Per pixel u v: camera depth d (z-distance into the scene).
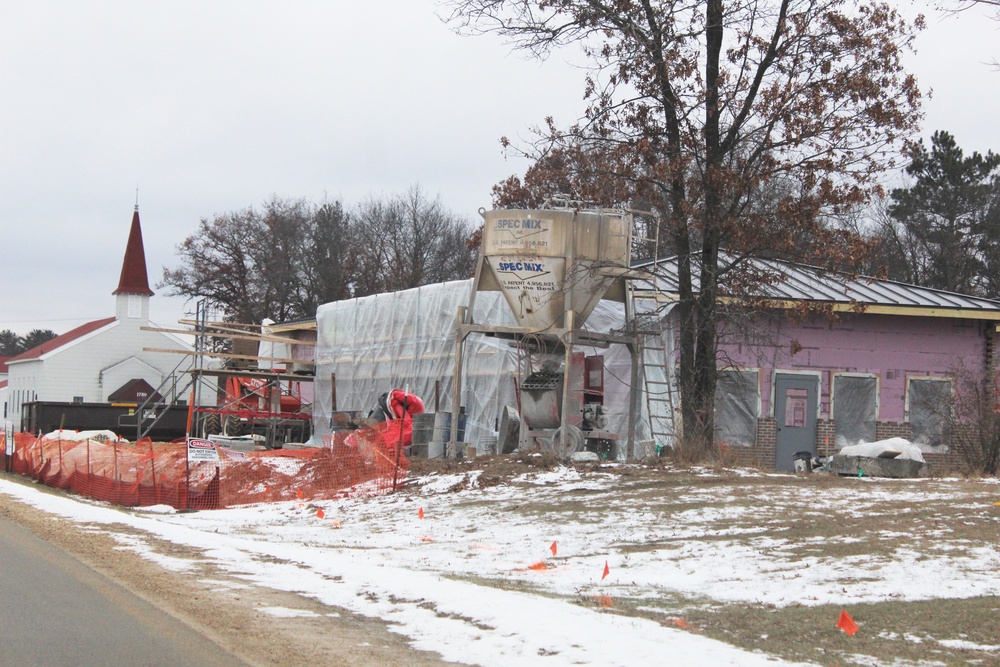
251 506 20.75
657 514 15.47
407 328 33.78
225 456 22.92
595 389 24.64
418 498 19.23
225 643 7.43
